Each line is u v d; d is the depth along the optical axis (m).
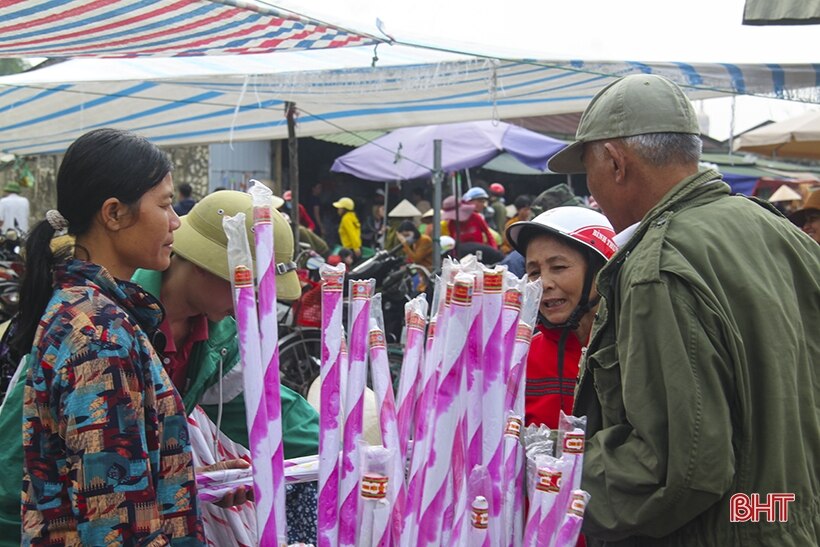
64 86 5.62
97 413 1.46
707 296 1.66
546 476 1.52
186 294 2.05
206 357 2.14
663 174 1.86
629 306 1.72
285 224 2.09
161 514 1.55
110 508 1.45
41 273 1.64
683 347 1.64
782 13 3.27
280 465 1.51
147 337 1.67
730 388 1.66
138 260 1.67
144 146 1.65
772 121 11.16
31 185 11.92
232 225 1.53
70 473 1.47
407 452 1.68
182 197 11.16
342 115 6.83
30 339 1.65
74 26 2.98
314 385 3.14
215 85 5.36
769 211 1.96
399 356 5.79
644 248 1.76
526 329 1.66
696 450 1.60
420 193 14.45
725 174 16.30
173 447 1.59
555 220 2.32
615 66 4.58
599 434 1.80
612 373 1.81
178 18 2.91
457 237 8.34
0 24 2.93
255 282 1.73
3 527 1.69
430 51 4.93
